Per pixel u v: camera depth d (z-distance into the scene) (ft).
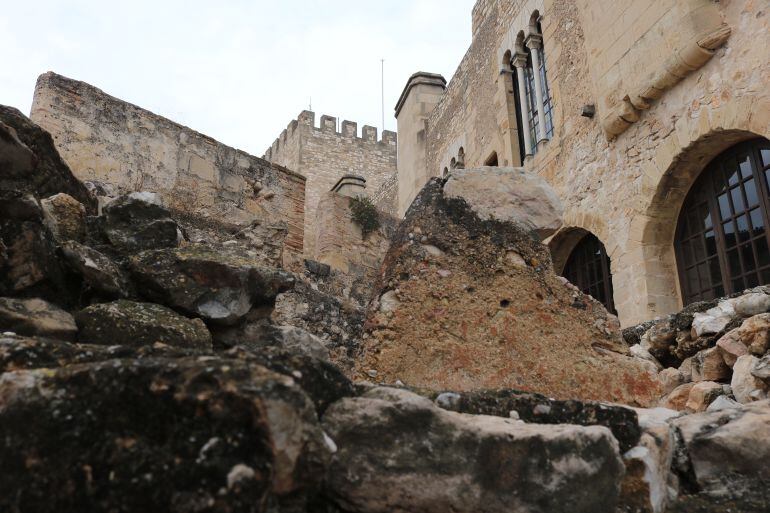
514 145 46.55
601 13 33.99
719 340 15.16
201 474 4.69
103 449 4.90
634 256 30.83
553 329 12.42
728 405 10.87
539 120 43.14
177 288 10.20
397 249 12.57
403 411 6.50
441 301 12.07
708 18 26.18
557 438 6.66
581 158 36.58
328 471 6.26
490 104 51.31
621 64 31.78
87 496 4.74
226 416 4.92
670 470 8.50
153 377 5.12
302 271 31.32
